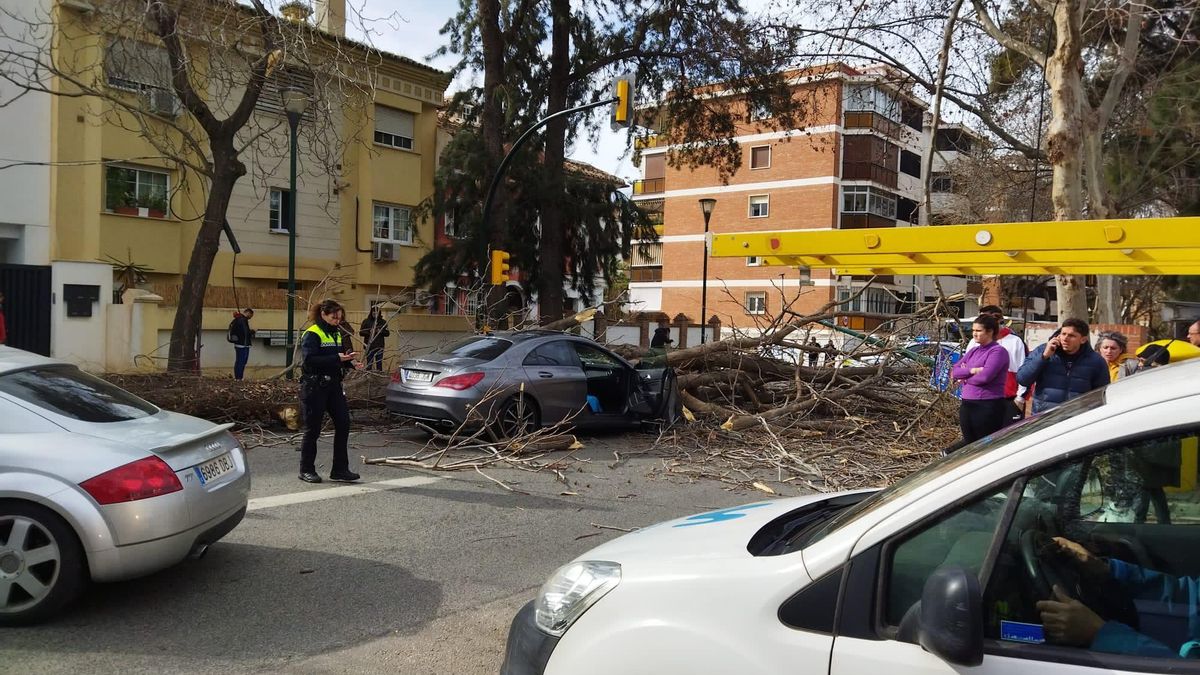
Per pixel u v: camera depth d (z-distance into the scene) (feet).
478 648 13.74
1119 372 26.71
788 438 35.09
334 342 25.04
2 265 49.90
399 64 81.61
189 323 43.16
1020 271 18.86
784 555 7.38
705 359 39.75
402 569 17.57
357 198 80.12
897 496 7.45
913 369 39.60
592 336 48.08
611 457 31.50
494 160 65.00
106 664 12.60
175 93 44.21
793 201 134.31
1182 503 6.38
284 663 12.91
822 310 40.98
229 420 33.60
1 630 13.73
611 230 70.54
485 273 56.49
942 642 5.99
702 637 7.02
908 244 20.44
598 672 7.38
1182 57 53.67
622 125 49.24
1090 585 6.52
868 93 73.00
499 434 32.12
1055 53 38.24
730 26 64.44
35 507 13.67
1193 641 6.29
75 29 57.57
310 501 22.86
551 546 19.61
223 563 17.53
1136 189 60.80
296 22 40.22
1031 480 6.63
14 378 14.78
